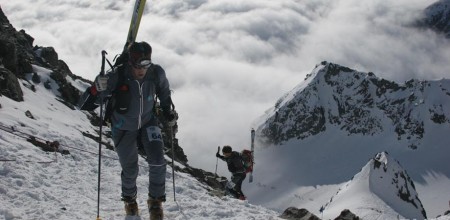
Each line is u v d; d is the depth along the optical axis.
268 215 7.87
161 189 6.26
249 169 12.23
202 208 7.62
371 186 170.50
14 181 7.90
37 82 26.05
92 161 12.41
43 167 9.98
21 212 6.50
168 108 6.18
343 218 8.75
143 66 5.52
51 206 6.99
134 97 5.71
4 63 23.36
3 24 32.53
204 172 18.50
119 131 5.98
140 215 6.98
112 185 9.72
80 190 8.74
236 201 9.14
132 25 6.06
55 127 16.30
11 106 17.25
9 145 10.72
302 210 8.59
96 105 5.83
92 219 6.70
